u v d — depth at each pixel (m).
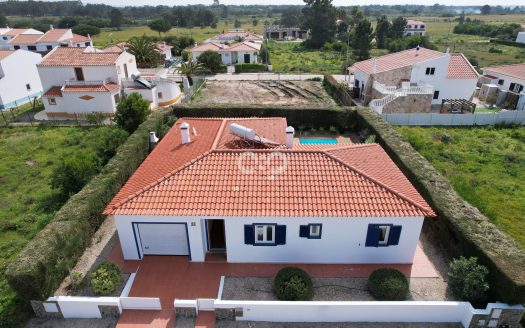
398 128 38.44
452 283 16.39
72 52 45.81
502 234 17.31
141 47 65.38
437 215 20.03
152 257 19.39
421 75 46.25
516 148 33.00
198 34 162.00
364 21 88.00
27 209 24.47
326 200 17.97
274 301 15.66
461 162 30.61
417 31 153.62
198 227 18.02
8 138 37.16
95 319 16.08
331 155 20.55
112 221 22.45
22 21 177.00
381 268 17.95
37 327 15.69
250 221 17.72
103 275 16.59
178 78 66.25
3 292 17.28
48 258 15.84
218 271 18.45
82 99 42.81
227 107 38.69
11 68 48.53
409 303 15.46
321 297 16.97
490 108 47.53
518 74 49.16
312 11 115.50
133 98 35.78
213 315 15.98
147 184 19.02
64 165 25.06
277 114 38.50
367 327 15.62
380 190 18.48
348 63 75.00
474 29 156.62
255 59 80.25
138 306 16.20
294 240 18.36
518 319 15.12
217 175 19.30
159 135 32.78
